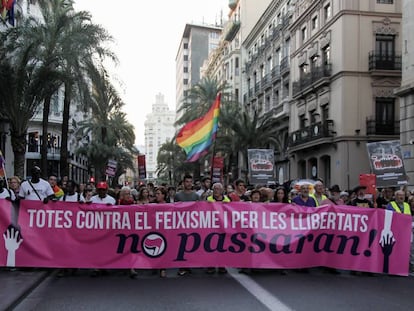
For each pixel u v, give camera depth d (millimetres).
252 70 52062
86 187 11562
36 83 18797
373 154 11312
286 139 40406
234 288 7207
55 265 7906
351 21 28875
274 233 8258
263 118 39062
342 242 8391
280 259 8234
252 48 53531
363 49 28938
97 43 20016
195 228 8156
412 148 21203
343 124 28609
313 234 8352
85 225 8016
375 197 11156
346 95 28672
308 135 32156
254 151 16703
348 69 28688
